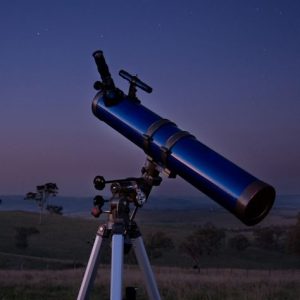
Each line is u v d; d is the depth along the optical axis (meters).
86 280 4.20
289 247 86.25
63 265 58.38
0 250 89.19
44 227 117.56
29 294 17.25
